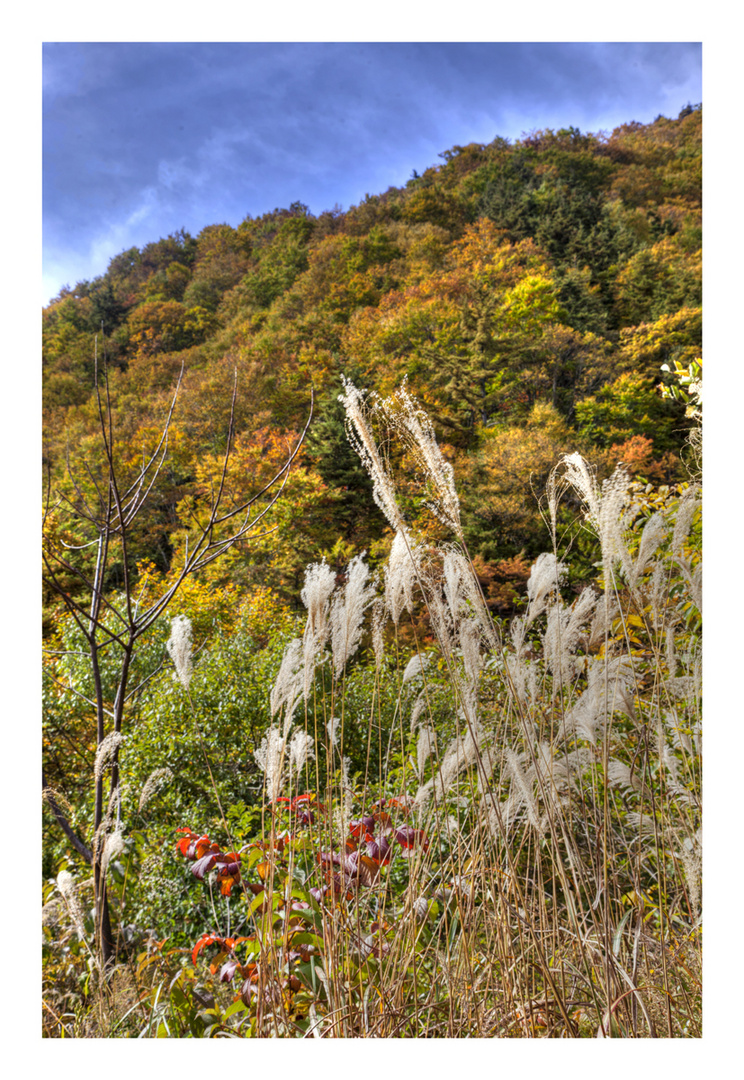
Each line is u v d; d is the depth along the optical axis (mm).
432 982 1309
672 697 1550
